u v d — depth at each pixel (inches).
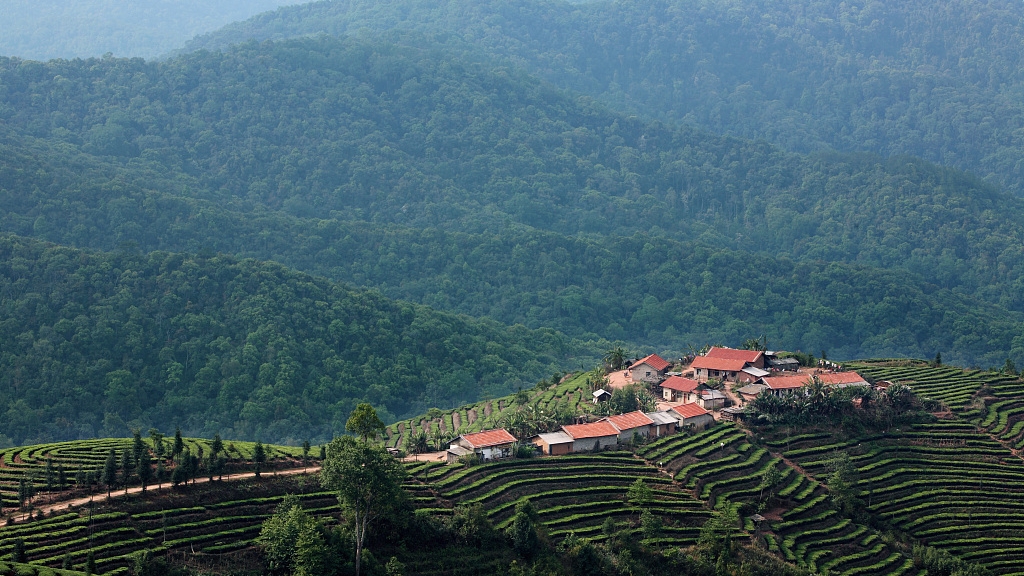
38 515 4896.7
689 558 5511.8
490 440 6510.8
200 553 4783.5
